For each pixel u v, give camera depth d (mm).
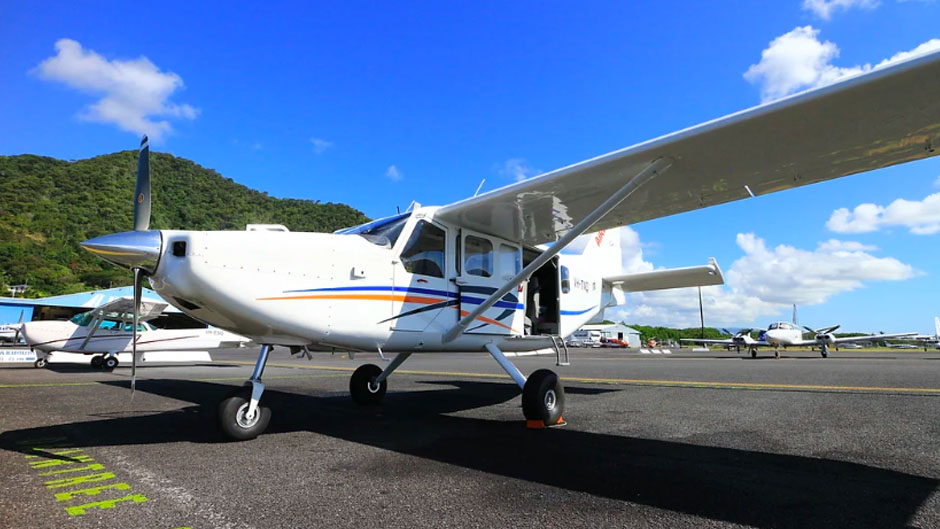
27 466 3021
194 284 3438
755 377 9688
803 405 5664
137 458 3223
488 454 3348
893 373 10688
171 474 2836
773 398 6305
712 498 2428
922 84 2861
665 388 7570
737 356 26016
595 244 7797
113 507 2266
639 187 4254
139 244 3363
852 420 4676
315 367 13922
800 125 3338
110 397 6582
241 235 3719
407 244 4680
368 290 4277
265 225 4109
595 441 3779
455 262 5121
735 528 2047
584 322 7250
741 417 4871
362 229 4855
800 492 2527
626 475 2830
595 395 6680
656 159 3867
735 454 3355
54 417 4922
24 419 4801
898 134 3424
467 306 5133
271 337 3928
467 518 2146
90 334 12945
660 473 2873
